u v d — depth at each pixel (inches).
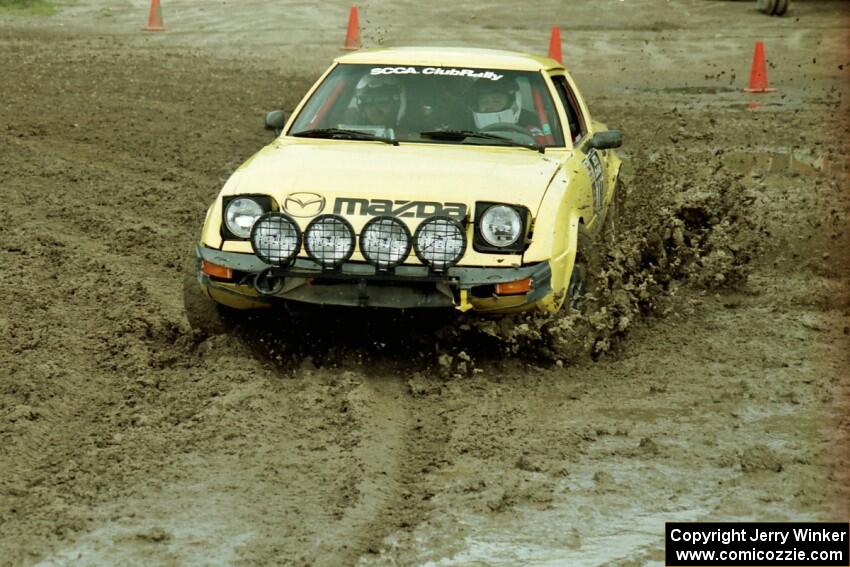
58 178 991.6
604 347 593.0
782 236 842.8
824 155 1123.9
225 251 561.3
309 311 556.4
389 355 585.3
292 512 418.6
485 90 658.2
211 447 472.4
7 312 641.6
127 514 413.7
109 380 549.3
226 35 2018.9
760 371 577.9
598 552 396.2
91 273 734.5
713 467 464.1
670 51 1888.5
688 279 737.0
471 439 486.9
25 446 469.1
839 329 648.4
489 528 410.3
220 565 379.6
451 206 550.3
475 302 544.1
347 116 656.4
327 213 550.6
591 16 2267.5
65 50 1785.2
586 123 729.6
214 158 1091.9
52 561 381.1
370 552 391.5
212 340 590.6
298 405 519.2
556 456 470.6
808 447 484.1
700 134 1218.6
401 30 2070.6
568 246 571.2
